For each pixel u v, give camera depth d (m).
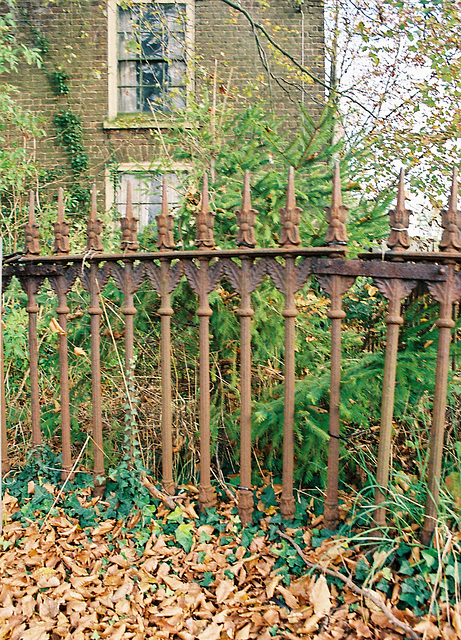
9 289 4.07
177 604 2.10
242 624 2.00
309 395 2.39
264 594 2.12
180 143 3.77
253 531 2.39
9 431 3.38
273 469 2.91
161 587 2.19
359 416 2.35
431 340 2.41
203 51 9.02
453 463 2.50
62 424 2.76
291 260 2.28
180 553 2.35
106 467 3.03
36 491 2.69
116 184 9.02
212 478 2.90
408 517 2.25
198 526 2.45
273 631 1.96
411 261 2.14
